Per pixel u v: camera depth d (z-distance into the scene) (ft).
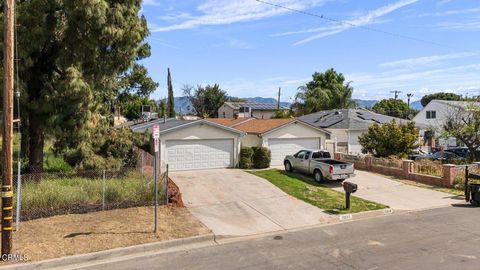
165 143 75.92
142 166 60.70
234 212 47.37
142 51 80.89
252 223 43.50
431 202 55.88
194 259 31.73
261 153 82.38
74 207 42.78
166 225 39.88
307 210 49.24
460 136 91.56
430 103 176.14
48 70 56.18
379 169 80.23
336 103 174.91
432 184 68.54
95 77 56.95
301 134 91.40
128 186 48.08
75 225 38.40
